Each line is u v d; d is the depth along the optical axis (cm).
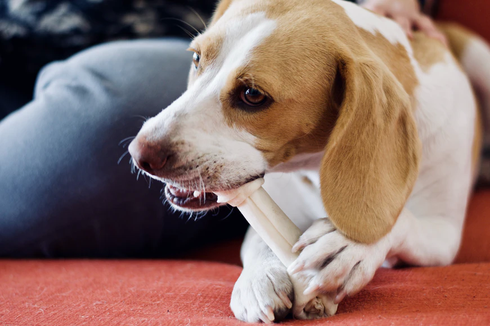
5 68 209
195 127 110
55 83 168
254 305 95
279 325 91
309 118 116
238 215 176
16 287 120
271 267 102
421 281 111
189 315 95
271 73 110
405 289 104
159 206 152
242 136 113
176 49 179
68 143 149
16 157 151
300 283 97
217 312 100
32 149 151
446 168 143
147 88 159
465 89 155
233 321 93
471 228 169
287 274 99
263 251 112
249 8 121
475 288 103
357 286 99
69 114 154
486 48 214
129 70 164
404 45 137
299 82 112
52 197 146
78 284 120
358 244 102
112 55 171
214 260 163
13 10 207
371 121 107
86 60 171
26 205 147
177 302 104
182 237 164
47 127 153
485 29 243
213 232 174
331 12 122
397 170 110
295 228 104
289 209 141
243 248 131
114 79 161
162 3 217
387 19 142
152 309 100
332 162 107
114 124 150
